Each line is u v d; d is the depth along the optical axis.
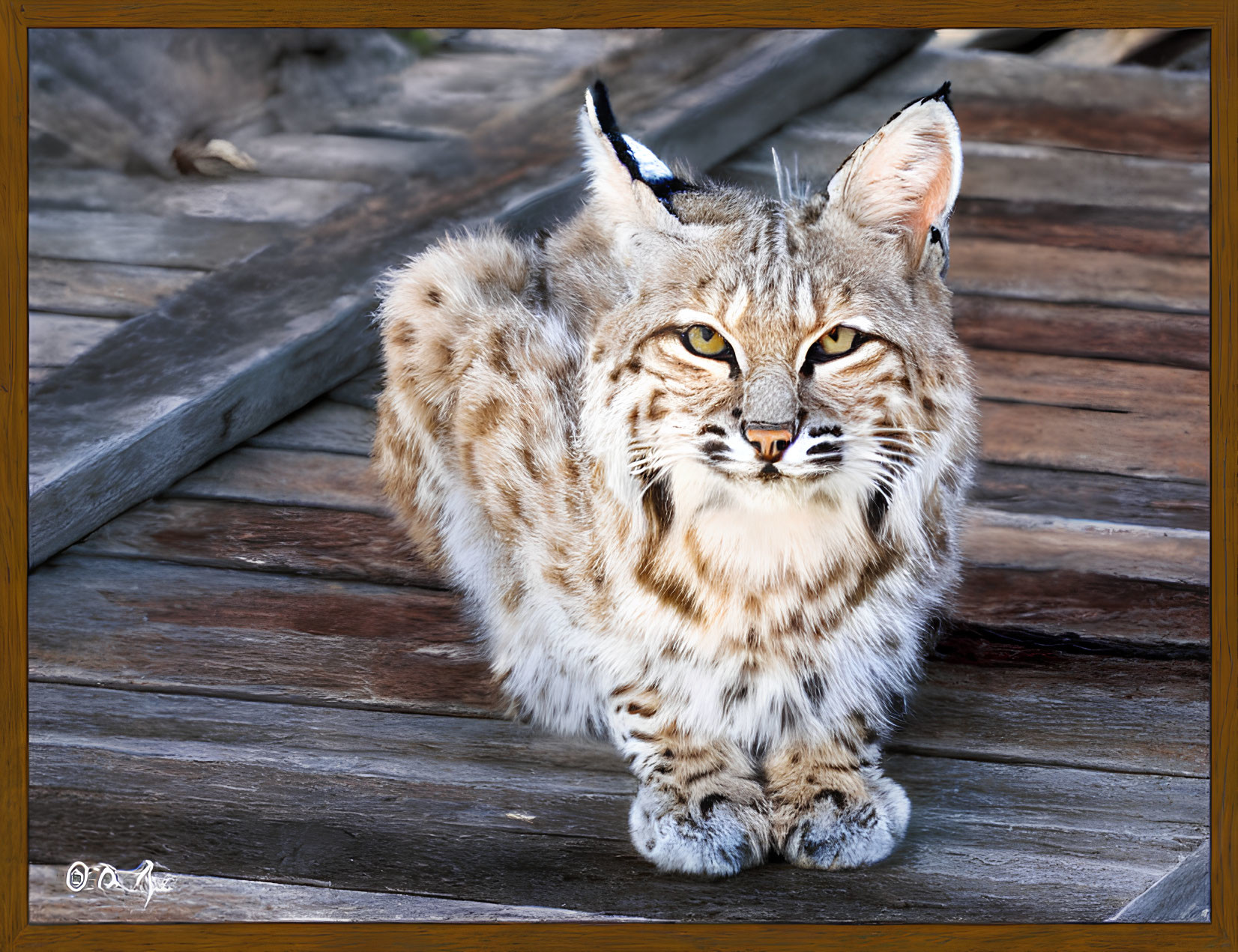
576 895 3.92
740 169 7.73
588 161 4.26
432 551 5.40
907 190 4.09
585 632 4.45
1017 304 7.24
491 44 9.06
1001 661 5.08
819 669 4.28
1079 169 8.25
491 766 4.47
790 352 3.91
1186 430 6.42
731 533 4.10
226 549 5.55
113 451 5.53
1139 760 4.55
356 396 6.57
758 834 4.06
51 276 6.93
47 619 5.05
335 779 4.36
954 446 4.29
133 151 8.12
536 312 4.88
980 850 4.12
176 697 4.71
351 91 8.66
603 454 4.21
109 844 4.07
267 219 7.60
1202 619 5.30
